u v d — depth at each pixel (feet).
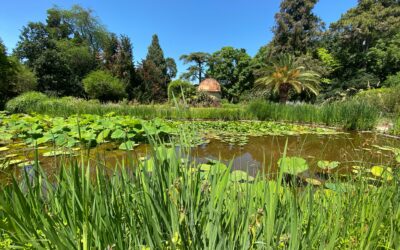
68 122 19.36
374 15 72.02
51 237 2.23
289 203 2.94
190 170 3.00
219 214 2.48
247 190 3.07
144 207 2.57
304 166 6.24
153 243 2.47
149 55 119.75
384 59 69.46
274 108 34.47
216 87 87.61
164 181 2.83
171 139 3.28
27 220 2.63
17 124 17.84
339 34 76.18
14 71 55.88
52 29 95.76
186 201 2.62
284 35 83.61
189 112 3.50
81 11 102.37
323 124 28.89
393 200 3.55
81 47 92.53
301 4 82.23
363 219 3.22
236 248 2.47
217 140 17.54
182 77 113.39
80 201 2.81
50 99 45.32
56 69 78.18
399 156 7.80
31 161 8.79
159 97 90.07
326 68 76.79
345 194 4.26
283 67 58.75
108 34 107.96
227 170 2.89
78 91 81.76
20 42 79.61
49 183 3.19
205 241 2.45
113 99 74.23
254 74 86.53
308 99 77.25
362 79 70.28
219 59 103.45
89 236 2.34
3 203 2.53
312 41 83.05
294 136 19.97
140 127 15.87
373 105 29.04
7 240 2.81
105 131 14.56
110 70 87.92
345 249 2.79
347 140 17.78
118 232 2.55
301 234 2.47
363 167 5.77
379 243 3.02
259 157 12.55
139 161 3.26
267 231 2.41
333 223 3.15
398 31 69.97
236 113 36.24
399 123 21.63
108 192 2.97
